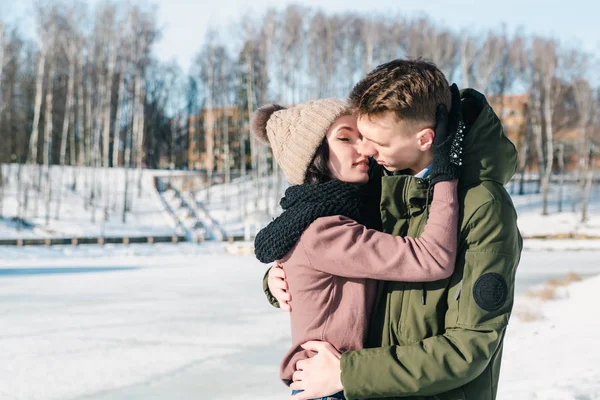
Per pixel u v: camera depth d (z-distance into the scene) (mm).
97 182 48031
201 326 8359
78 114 51531
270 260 1958
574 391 4387
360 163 1952
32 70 52188
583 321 7496
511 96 54156
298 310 1874
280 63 47406
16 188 46875
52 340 7395
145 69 49156
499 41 48719
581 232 38906
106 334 7785
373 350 1695
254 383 5355
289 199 1937
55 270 19484
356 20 50469
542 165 50281
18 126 49906
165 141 69000
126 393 5098
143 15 47312
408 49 47969
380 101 1703
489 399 1709
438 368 1599
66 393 5109
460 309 1646
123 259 25953
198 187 52000
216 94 54500
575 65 45719
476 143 1712
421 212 1812
